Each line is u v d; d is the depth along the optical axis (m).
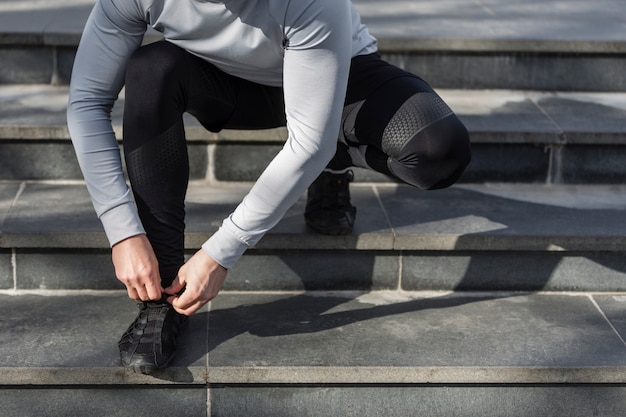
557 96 3.16
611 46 3.13
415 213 2.67
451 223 2.60
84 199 2.68
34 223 2.50
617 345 2.34
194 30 1.99
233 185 2.83
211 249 2.03
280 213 2.02
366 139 2.17
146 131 2.03
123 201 2.03
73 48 3.05
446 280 2.57
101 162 2.03
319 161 1.97
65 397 2.22
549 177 2.90
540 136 2.83
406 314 2.45
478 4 3.66
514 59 3.15
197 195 2.74
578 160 2.88
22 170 2.78
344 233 2.47
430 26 3.27
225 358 2.21
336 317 2.43
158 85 2.01
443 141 2.07
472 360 2.25
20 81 3.08
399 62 3.13
